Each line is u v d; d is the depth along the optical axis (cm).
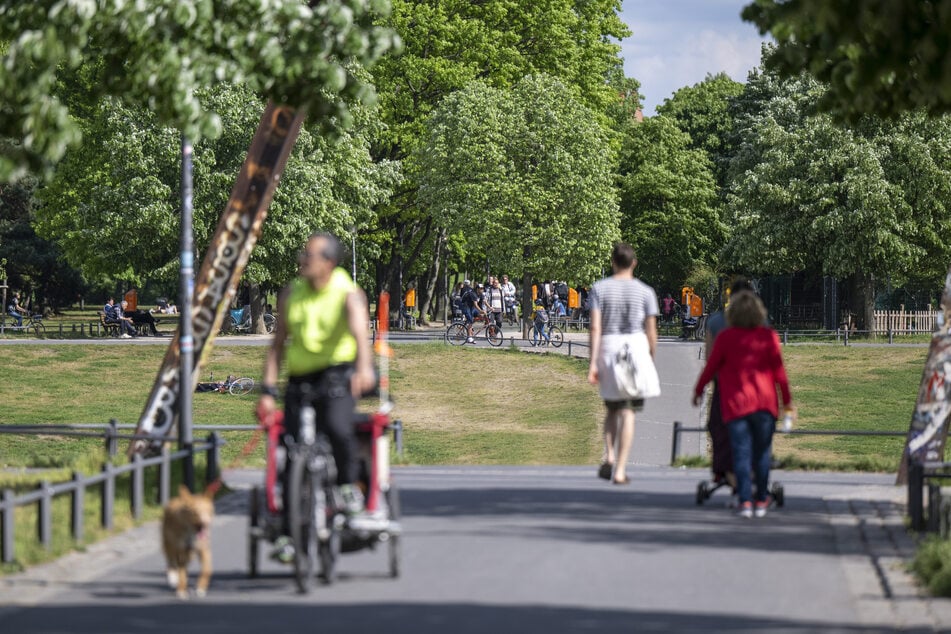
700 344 14075
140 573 2562
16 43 3111
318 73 3391
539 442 8925
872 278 15900
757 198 16162
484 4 17250
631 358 3778
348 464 2366
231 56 3378
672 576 2505
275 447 2380
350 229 15750
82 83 15650
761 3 3584
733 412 3312
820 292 17275
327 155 15038
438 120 14762
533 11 17575
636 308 3800
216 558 2711
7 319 19125
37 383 11581
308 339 2350
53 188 16100
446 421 9950
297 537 2259
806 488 4316
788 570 2588
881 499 3884
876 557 2739
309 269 2355
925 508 3425
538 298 17650
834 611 2208
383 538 2475
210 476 3866
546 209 14200
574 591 2345
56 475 4112
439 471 5181
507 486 4197
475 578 2464
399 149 17575
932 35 2448
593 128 14462
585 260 14162
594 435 9044
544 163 14188
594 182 14300
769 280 17688
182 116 3325
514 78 17125
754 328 3334
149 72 3319
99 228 14700
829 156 15512
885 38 2516
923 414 4394
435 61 16438
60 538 2889
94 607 2208
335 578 2462
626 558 2694
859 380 11719
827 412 10181
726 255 16850
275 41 3331
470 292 13112
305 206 14488
